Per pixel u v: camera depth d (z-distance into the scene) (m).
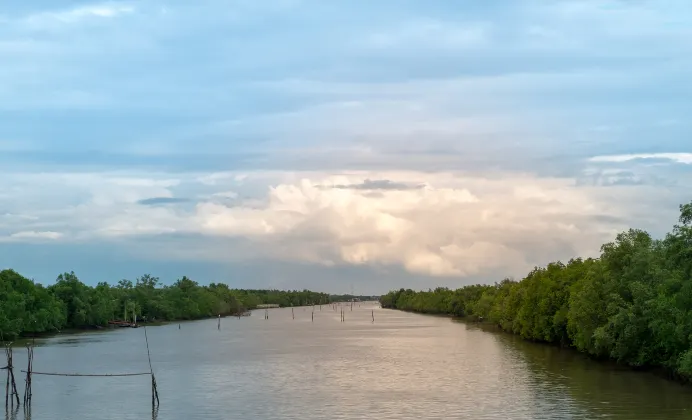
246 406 75.88
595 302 105.88
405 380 95.06
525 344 153.12
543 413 68.69
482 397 79.06
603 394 78.75
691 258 76.56
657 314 82.31
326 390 86.75
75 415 72.31
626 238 105.50
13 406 77.81
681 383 84.38
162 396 83.69
